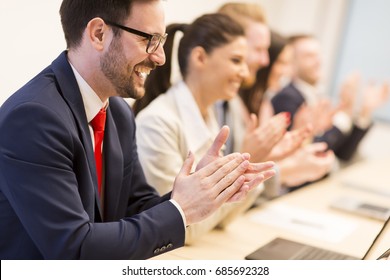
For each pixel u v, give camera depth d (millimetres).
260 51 2266
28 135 943
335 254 1429
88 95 1103
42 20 1632
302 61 3170
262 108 2459
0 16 1559
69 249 956
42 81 1027
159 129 1563
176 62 1780
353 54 4242
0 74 1592
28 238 1030
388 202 2219
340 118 3164
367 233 1722
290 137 1751
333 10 4176
